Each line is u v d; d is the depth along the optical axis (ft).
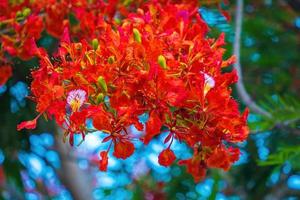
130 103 4.90
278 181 10.33
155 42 4.97
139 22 5.51
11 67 7.32
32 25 6.82
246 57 9.77
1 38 6.89
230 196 10.34
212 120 4.96
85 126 4.95
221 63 5.17
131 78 4.92
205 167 5.35
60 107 4.94
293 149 6.98
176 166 10.67
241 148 9.66
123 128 4.97
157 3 6.13
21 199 11.21
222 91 4.93
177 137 5.02
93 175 14.40
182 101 4.87
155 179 12.02
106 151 5.01
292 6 9.28
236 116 4.99
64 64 5.12
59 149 10.93
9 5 7.01
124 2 6.71
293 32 10.04
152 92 4.88
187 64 4.98
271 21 10.02
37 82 5.11
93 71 4.96
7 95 8.82
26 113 8.91
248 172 10.21
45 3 7.06
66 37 5.20
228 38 8.47
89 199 11.62
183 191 10.60
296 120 7.22
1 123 8.96
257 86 9.77
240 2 7.45
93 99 4.99
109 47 5.02
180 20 5.65
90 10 6.87
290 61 10.02
